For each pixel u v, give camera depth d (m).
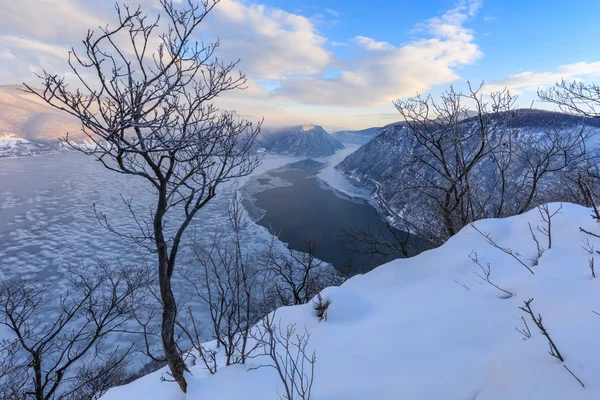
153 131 2.21
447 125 7.20
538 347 2.05
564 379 1.68
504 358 2.12
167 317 3.01
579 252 3.28
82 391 9.44
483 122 6.98
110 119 2.05
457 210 7.82
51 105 1.86
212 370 3.61
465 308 3.23
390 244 9.34
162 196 2.75
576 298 2.56
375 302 4.11
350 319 3.78
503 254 4.02
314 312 4.12
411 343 2.87
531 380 1.78
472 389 2.12
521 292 3.11
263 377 2.98
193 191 3.04
